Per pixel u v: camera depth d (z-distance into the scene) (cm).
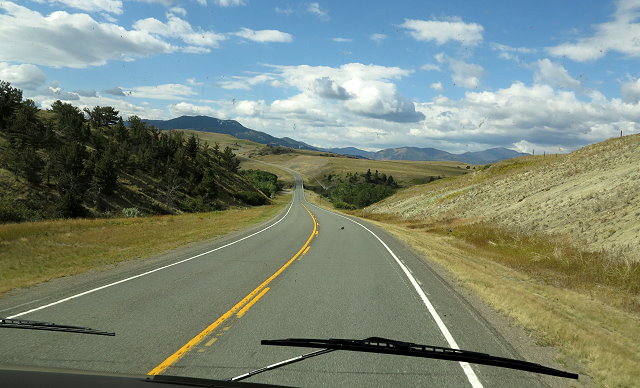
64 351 542
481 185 5106
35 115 9594
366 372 487
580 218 2223
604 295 1202
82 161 7306
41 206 6288
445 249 2033
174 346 574
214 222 3516
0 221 4741
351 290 983
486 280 1145
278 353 550
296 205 8912
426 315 766
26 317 718
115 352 544
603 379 493
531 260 1744
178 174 9588
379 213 6012
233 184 12188
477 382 467
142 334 629
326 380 461
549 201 2911
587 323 868
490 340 627
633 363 558
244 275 1166
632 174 2519
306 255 1600
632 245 1573
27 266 1276
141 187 8369
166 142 10862
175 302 845
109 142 9319
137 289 968
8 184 6397
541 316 766
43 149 8019
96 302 838
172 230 2664
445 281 1121
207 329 659
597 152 4147
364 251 1745
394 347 480
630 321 942
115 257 1504
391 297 914
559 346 613
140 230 2612
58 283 1042
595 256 1588
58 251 1591
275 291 961
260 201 11581
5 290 950
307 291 966
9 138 7788
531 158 6431
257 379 459
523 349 593
